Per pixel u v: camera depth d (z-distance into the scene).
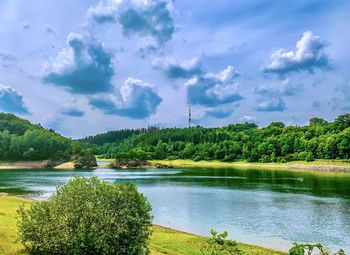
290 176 130.00
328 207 59.44
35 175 143.00
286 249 35.06
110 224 20.34
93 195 20.83
